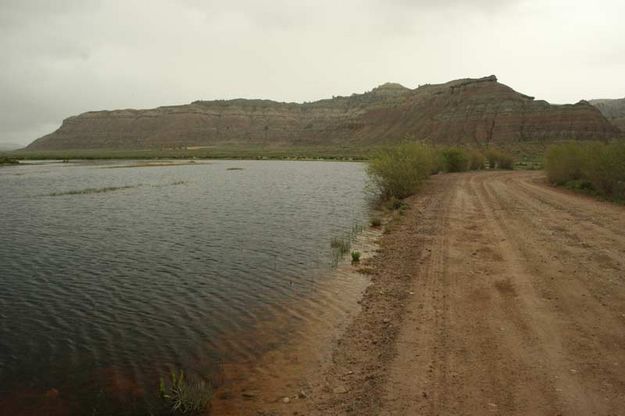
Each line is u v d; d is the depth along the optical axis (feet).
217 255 49.96
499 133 423.64
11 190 120.88
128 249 53.67
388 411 18.20
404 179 91.76
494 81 524.93
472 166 184.96
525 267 36.52
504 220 58.70
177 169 219.61
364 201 92.43
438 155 161.79
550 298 29.19
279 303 33.94
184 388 21.91
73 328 30.99
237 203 92.38
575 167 100.99
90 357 26.66
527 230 51.31
